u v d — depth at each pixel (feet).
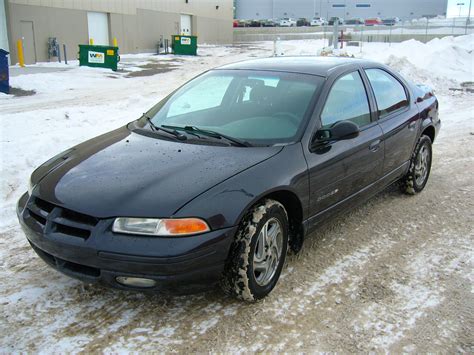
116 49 68.44
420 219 15.99
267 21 268.82
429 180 20.15
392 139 15.17
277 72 14.03
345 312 10.64
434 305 10.98
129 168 10.76
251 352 9.27
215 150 11.41
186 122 13.21
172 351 9.25
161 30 120.06
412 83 18.90
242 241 10.09
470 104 39.22
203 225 9.40
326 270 12.47
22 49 72.74
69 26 85.40
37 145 22.18
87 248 9.31
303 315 10.50
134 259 9.07
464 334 9.93
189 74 65.16
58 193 10.23
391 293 11.46
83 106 36.40
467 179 20.33
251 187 10.23
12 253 13.14
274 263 11.14
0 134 24.88
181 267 9.18
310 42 157.17
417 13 317.22
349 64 14.61
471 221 15.89
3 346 9.26
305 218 11.85
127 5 102.94
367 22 266.57
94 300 10.88
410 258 13.26
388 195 18.25
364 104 14.35
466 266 12.87
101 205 9.57
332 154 12.36
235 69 14.93
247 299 10.53
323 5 320.50
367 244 14.08
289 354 9.23
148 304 10.77
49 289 11.30
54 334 9.66
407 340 9.72
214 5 155.53
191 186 9.91
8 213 15.65
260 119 12.56
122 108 34.58
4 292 11.13
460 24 157.89
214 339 9.62
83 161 11.48
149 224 9.23
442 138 27.68
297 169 11.26
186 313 10.46
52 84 51.19
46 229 9.92
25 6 73.82
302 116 12.30
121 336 9.66
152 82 56.18
